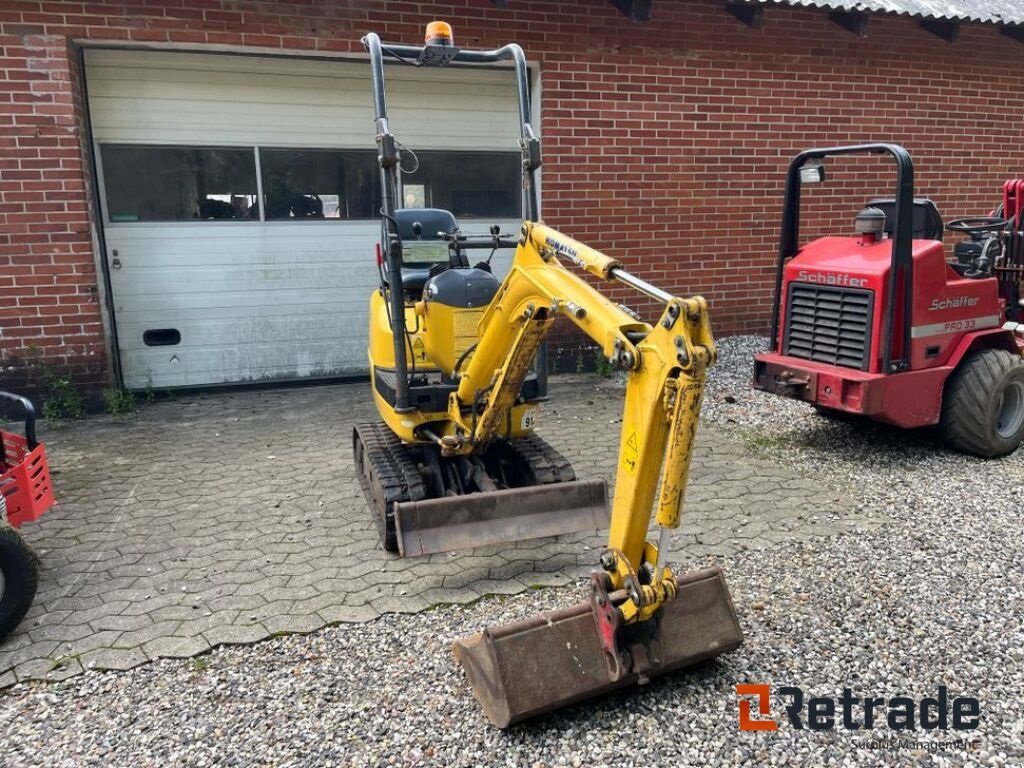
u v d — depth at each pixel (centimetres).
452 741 254
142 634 319
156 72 663
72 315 647
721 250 820
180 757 249
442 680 286
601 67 738
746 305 846
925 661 292
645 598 236
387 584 359
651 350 229
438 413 389
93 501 467
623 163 765
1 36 591
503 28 706
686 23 753
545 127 736
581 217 765
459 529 357
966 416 500
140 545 405
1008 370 492
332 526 427
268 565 380
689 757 246
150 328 705
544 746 250
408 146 741
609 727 259
